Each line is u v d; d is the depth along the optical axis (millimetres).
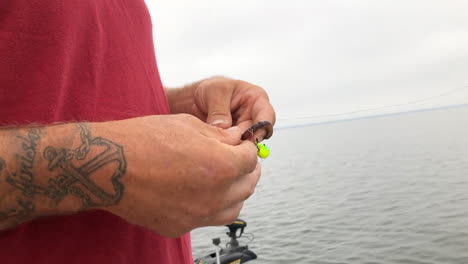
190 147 285
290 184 17203
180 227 300
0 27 299
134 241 352
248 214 11508
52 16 315
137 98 403
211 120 467
